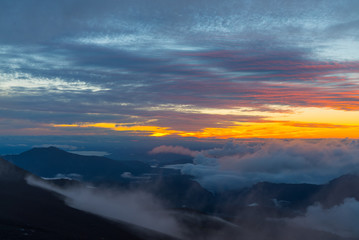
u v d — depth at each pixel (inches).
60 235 1825.8
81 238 1916.8
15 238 1545.3
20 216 2117.4
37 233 1738.4
